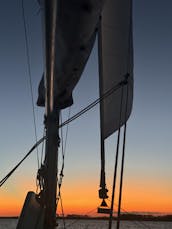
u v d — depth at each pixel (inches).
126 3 188.4
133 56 212.1
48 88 163.6
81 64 187.2
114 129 217.0
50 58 141.1
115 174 160.6
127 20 194.4
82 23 154.7
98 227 5108.3
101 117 214.1
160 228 7145.7
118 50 201.8
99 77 203.6
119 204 160.2
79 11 147.9
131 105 215.3
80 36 163.5
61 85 200.2
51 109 186.2
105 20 193.8
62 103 209.0
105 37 199.0
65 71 190.5
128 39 198.4
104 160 212.8
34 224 182.5
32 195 195.6
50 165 195.8
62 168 235.3
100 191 205.3
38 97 231.3
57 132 199.0
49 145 197.2
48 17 116.4
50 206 194.7
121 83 183.5
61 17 152.6
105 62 204.7
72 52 175.2
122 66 204.2
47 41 130.6
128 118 215.8
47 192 192.9
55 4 111.3
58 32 164.1
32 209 187.0
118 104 212.2
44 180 202.7
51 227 195.0
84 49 173.5
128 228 5388.8
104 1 148.1
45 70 153.6
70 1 143.4
